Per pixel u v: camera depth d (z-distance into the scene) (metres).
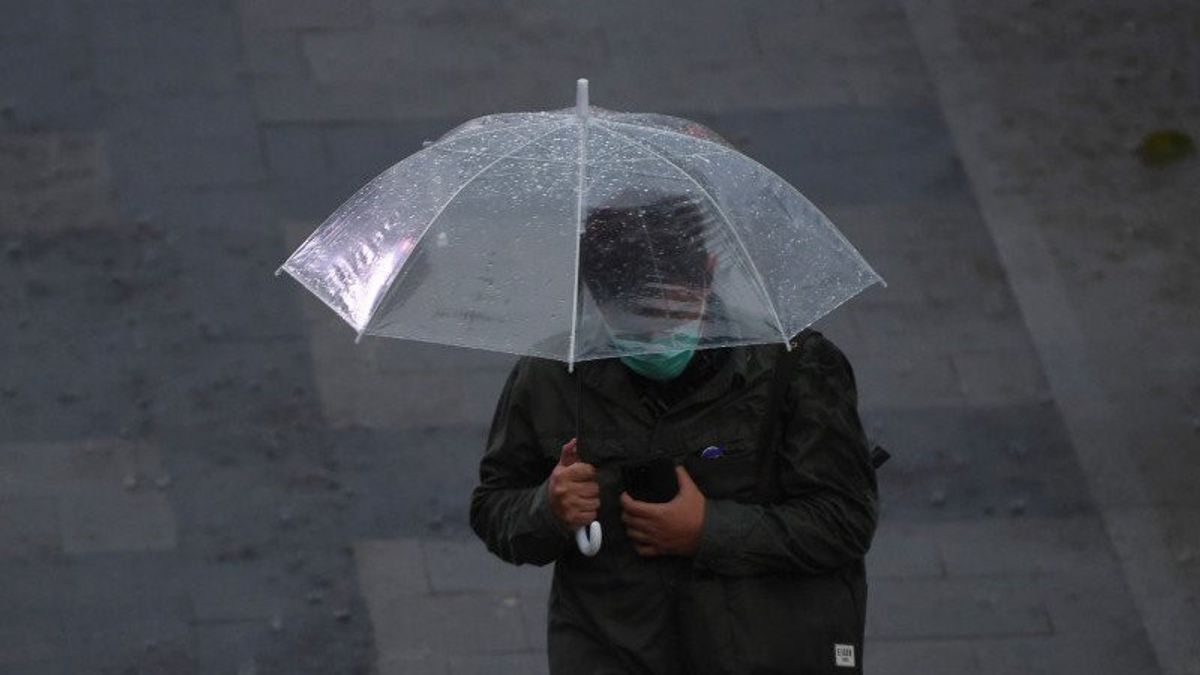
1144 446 27.05
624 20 36.12
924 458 26.70
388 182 13.64
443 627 23.44
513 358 28.48
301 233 30.52
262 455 26.25
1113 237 31.38
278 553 24.55
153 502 25.28
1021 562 24.86
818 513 13.54
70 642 22.89
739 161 13.58
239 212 30.84
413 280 12.73
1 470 25.64
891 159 32.78
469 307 12.52
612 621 13.80
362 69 34.41
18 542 24.42
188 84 33.66
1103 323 29.48
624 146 13.30
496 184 13.09
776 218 13.32
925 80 34.84
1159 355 28.84
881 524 25.47
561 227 12.73
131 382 27.41
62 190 31.06
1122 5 37.03
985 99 34.44
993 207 31.88
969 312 29.59
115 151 31.98
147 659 22.70
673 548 13.41
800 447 13.57
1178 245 31.27
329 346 28.33
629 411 13.52
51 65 33.84
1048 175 32.69
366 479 25.92
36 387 27.19
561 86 34.34
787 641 13.65
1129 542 25.28
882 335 29.02
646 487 13.55
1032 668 23.08
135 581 23.91
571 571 13.96
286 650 22.95
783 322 12.73
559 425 13.78
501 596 23.98
